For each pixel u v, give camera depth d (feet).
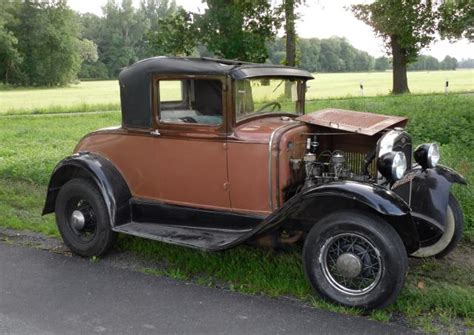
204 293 14.02
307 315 12.60
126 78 16.28
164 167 16.07
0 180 28.60
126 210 16.65
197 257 16.16
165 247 17.24
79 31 255.50
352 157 15.74
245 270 15.17
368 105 57.31
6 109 91.15
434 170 15.92
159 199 16.46
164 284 14.69
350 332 11.71
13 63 220.84
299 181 14.97
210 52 40.19
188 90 15.20
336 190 12.51
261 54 39.75
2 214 21.88
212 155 15.12
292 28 61.77
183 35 40.60
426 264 15.72
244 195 14.88
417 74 216.13
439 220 14.96
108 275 15.44
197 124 15.19
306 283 14.20
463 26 45.32
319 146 15.75
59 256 17.19
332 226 12.76
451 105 50.57
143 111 16.14
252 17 44.73
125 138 16.72
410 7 54.19
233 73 14.39
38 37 227.81
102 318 12.62
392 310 12.77
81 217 16.89
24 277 15.29
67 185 17.17
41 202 23.98
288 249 16.40
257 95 15.83
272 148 14.20
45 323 12.35
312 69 237.04
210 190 15.40
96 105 94.17
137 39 290.97
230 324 12.21
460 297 12.87
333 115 15.83
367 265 12.67
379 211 11.90
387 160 13.33
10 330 11.98
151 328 12.09
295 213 13.37
